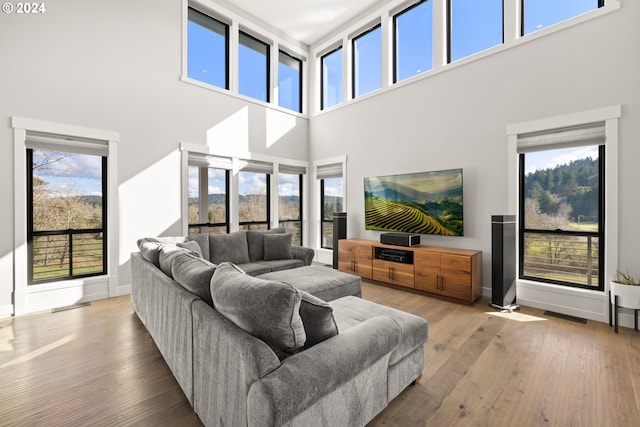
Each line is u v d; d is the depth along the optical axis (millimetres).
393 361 1594
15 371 1971
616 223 2732
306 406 1037
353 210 5113
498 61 3469
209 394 1349
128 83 3750
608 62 2777
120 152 3682
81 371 1978
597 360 2102
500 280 3152
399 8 4461
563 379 1876
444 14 3941
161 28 4039
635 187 2656
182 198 4215
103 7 3570
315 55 5805
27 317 2930
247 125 4977
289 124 5590
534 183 3301
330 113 5484
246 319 1175
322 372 1094
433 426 1480
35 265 3230
